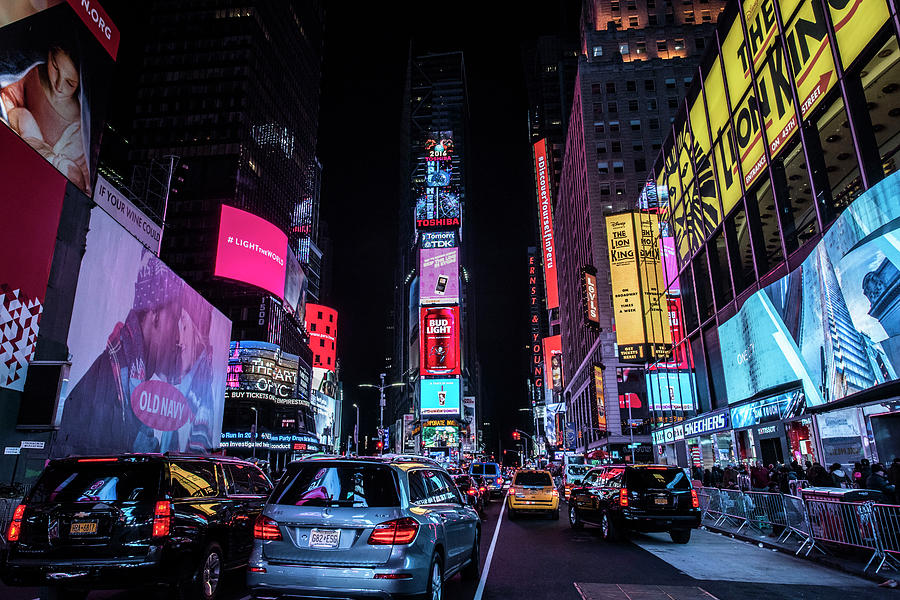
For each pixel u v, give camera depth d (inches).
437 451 3863.2
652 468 531.5
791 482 645.3
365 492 243.6
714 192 1293.1
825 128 886.4
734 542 532.1
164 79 3639.3
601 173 2760.8
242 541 322.0
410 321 7573.8
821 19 879.1
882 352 696.4
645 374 2404.0
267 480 391.9
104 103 1106.7
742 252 1193.4
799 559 429.1
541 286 7180.1
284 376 3090.6
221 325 1350.9
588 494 615.2
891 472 487.5
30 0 903.7
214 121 3521.2
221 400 1347.2
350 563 222.8
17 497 454.9
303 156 4569.4
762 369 1053.8
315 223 6402.6
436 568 255.6
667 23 3061.0
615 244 2133.4
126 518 250.1
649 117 2827.3
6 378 656.4
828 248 823.1
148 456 269.4
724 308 1261.1
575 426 3484.3
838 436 809.5
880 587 326.6
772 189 1024.9
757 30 1082.1
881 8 749.3
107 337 858.1
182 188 3376.0
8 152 677.3
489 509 1000.2
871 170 775.1
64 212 769.6
